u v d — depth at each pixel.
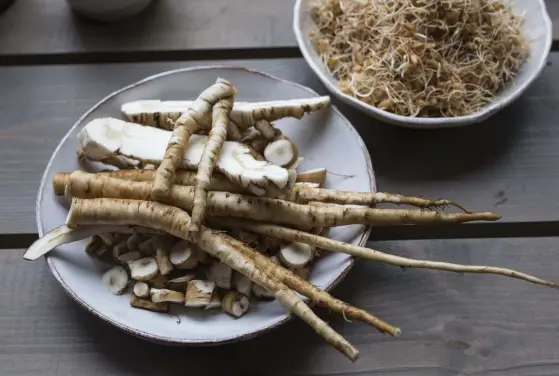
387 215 0.65
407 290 0.68
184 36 0.80
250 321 0.64
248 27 0.81
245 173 0.64
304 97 0.73
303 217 0.65
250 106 0.69
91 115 0.71
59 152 0.70
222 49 0.80
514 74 0.75
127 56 0.80
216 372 0.65
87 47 0.80
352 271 0.68
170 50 0.80
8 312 0.67
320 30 0.78
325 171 0.69
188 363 0.65
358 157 0.70
